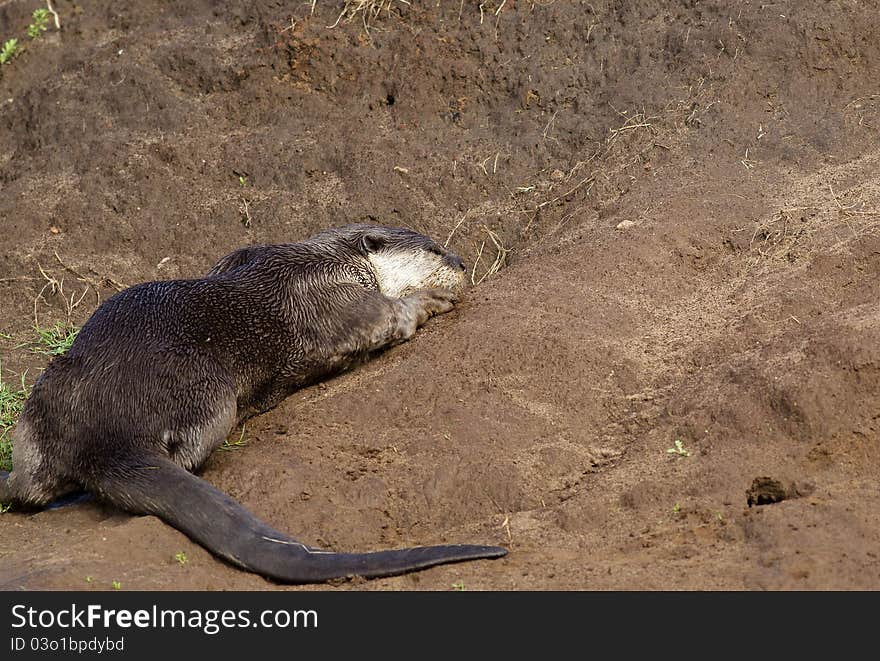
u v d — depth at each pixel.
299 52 13.18
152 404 8.01
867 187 10.32
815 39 11.79
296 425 8.62
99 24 14.58
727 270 9.84
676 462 7.54
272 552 6.89
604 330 9.12
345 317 9.17
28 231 12.48
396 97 12.80
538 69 12.52
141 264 12.13
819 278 9.28
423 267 10.27
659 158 11.36
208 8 14.20
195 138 12.97
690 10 12.46
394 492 7.74
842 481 7.13
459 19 13.05
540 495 7.66
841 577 6.11
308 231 12.05
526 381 8.63
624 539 6.94
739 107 11.55
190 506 7.29
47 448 8.05
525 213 11.66
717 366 8.45
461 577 6.60
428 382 8.73
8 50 14.39
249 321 8.74
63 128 13.31
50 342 11.35
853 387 7.59
